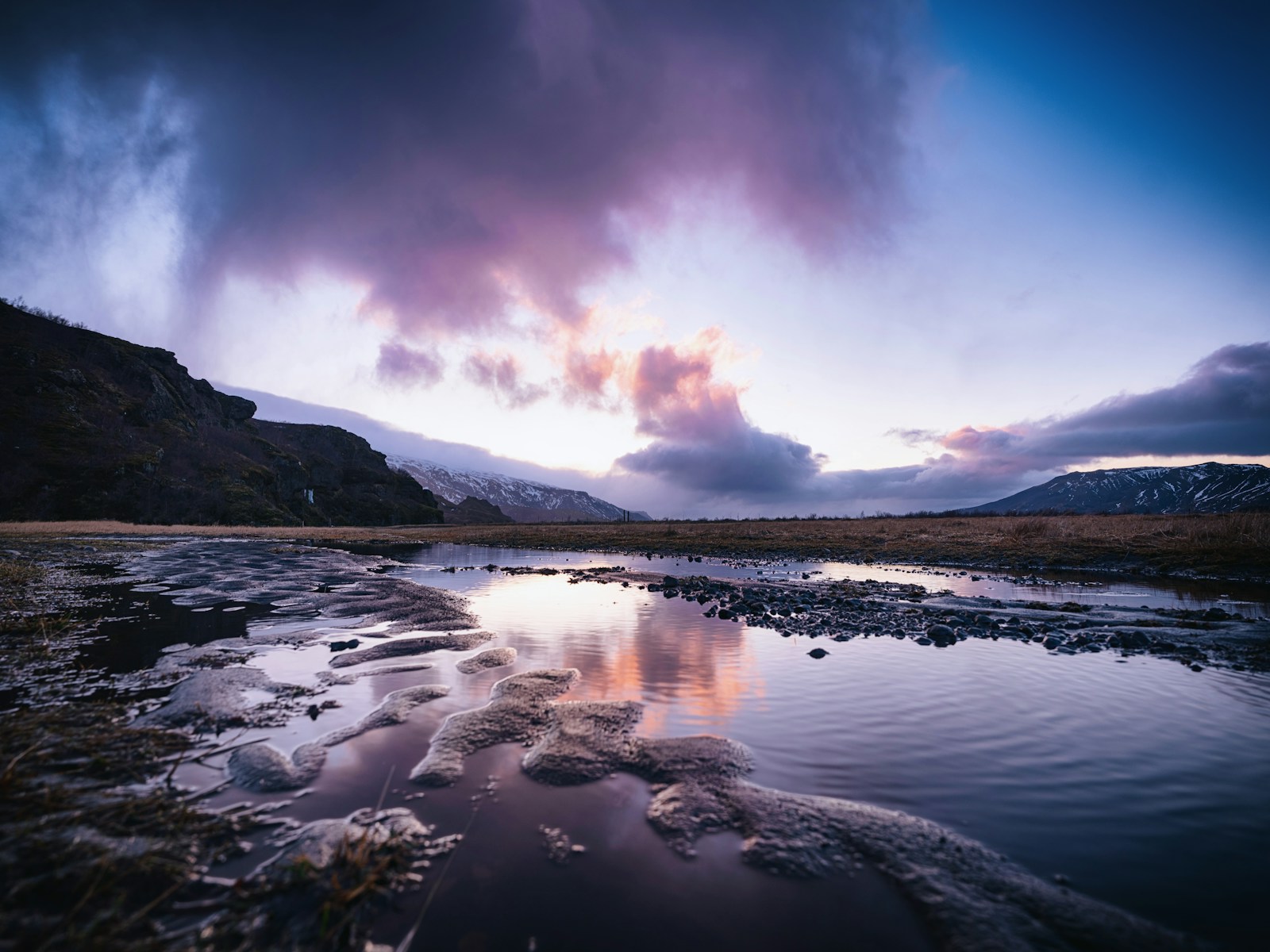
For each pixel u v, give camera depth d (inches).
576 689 299.1
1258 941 123.6
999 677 324.8
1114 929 126.8
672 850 156.9
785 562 1125.7
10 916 120.4
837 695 291.9
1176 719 259.0
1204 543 903.1
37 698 268.1
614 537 1793.8
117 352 4197.8
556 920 128.5
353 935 122.7
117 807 166.6
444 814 173.6
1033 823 173.5
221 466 3732.8
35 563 832.3
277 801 179.5
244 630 429.1
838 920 129.8
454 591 701.9
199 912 128.4
